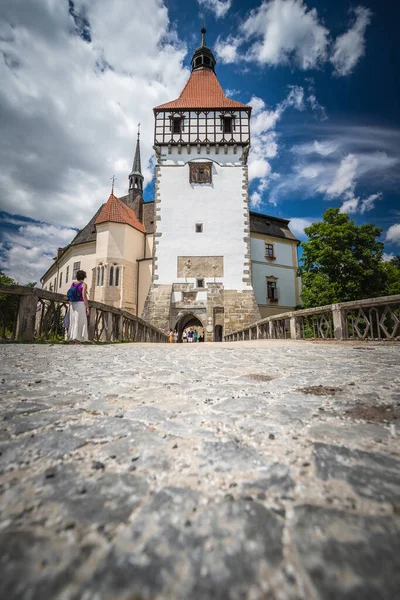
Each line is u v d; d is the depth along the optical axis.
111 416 1.93
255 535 0.85
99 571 0.73
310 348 7.25
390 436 1.56
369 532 0.86
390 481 1.13
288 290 30.66
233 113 24.11
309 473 1.19
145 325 14.74
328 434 1.60
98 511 0.95
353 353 5.65
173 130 24.11
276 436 1.58
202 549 0.80
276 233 31.34
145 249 30.38
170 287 22.44
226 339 21.42
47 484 1.11
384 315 6.81
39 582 0.70
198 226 23.20
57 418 1.88
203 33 29.44
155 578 0.71
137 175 37.62
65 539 0.83
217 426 1.74
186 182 23.67
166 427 1.72
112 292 26.98
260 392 2.61
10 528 0.87
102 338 9.67
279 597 0.66
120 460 1.31
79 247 31.05
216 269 22.69
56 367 4.05
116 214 28.50
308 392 2.57
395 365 4.00
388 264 28.81
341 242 21.19
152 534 0.85
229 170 23.80
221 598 0.65
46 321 7.77
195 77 27.11
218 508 0.97
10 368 3.87
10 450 1.40
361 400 2.26
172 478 1.16
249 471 1.21
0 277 31.42
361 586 0.68
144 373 3.68
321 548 0.80
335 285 20.45
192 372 3.78
